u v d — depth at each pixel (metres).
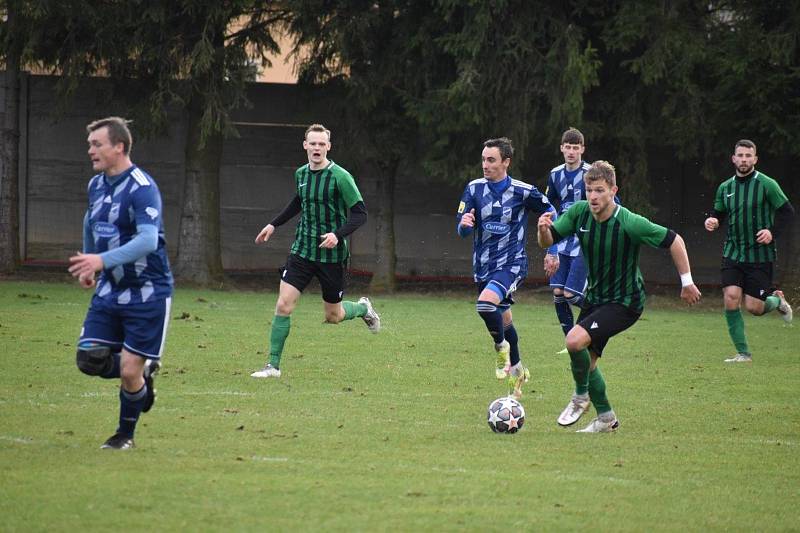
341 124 82.31
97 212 23.66
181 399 31.91
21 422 27.27
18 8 72.94
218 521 18.66
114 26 75.00
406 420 29.64
